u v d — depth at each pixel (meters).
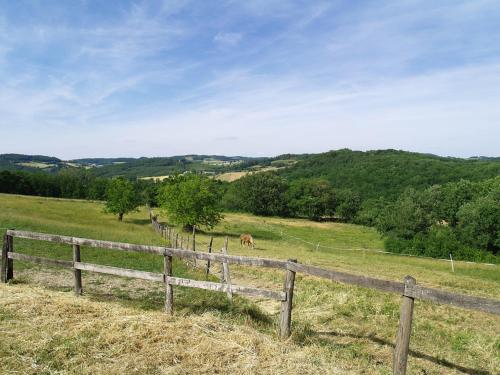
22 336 5.97
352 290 12.85
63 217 40.00
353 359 6.40
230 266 16.81
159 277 7.88
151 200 82.12
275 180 92.94
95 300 8.58
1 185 92.56
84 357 5.48
